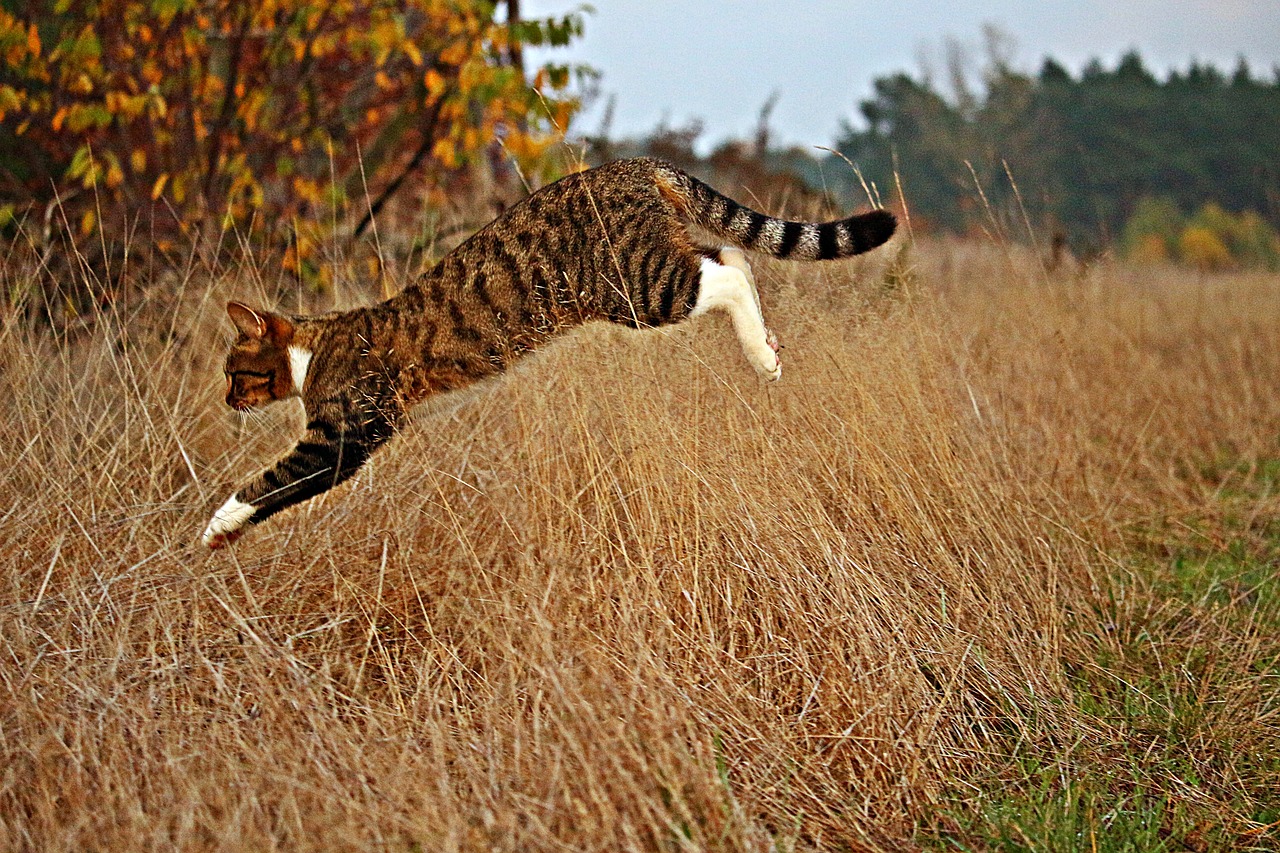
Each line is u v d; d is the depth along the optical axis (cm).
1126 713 522
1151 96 4047
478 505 577
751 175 1262
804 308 634
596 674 432
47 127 916
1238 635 596
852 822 433
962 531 611
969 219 1092
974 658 530
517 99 921
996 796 461
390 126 1005
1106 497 773
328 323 625
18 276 723
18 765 422
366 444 606
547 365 610
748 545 530
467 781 418
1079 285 1012
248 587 514
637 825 394
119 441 616
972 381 761
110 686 456
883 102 4416
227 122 912
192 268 776
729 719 461
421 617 532
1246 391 982
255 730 437
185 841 371
